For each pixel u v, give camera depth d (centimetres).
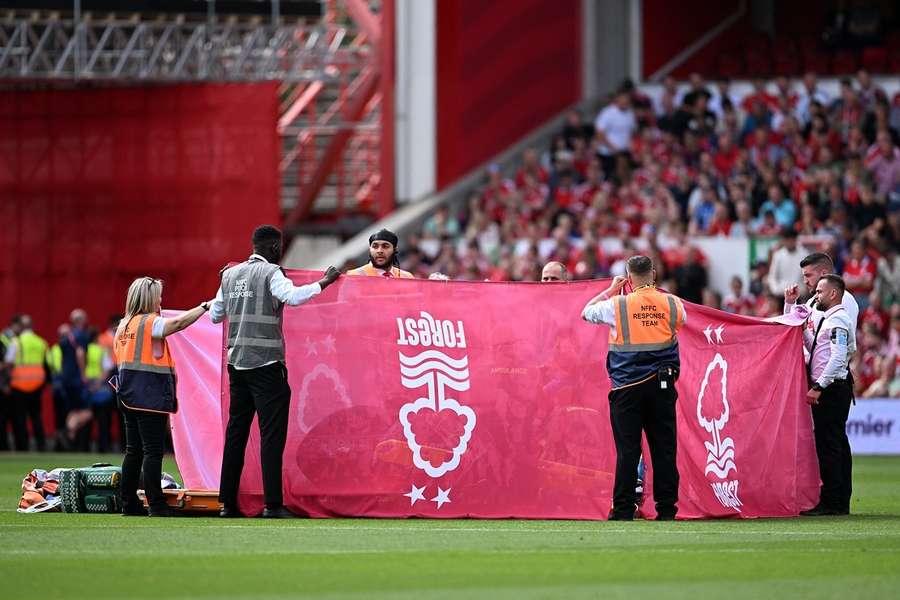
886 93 12481
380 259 5278
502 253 11181
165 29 11031
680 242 10675
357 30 13312
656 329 4688
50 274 12038
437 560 3606
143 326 4875
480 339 5006
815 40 13688
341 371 4991
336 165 13212
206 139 11731
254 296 4778
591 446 4959
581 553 3759
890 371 9600
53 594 3073
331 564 3531
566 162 12000
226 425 4928
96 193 11969
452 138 12519
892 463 8438
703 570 3434
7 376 10388
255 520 4759
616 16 13425
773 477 5175
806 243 10069
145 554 3728
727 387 5112
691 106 12056
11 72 10894
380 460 4969
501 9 12756
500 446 4975
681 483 4966
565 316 5016
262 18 11094
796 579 3291
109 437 10500
